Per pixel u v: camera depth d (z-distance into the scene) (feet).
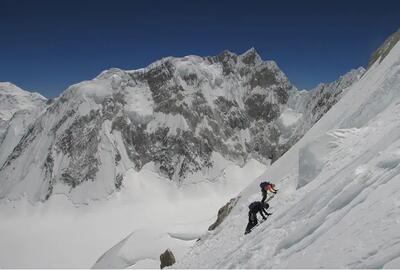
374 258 22.30
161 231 219.61
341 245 26.21
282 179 83.92
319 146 65.31
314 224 34.45
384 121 60.18
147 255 197.16
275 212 56.75
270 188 62.08
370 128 62.18
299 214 42.19
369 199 29.27
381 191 28.96
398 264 20.30
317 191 42.93
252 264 38.93
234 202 109.19
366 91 87.66
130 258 197.57
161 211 509.76
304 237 34.40
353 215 28.86
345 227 28.19
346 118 83.41
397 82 72.69
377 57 130.82
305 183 65.00
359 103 85.71
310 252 29.07
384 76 82.23
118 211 504.02
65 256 420.36
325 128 94.99
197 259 75.92
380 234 24.00
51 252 425.69
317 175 59.88
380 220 25.45
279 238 40.34
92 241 447.42
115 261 198.29
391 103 69.46
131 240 210.18
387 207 26.30
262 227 53.57
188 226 232.53
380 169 32.96
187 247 196.03
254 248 43.04
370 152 40.29
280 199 69.21
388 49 111.45
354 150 55.98
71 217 498.69
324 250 27.50
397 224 23.77
